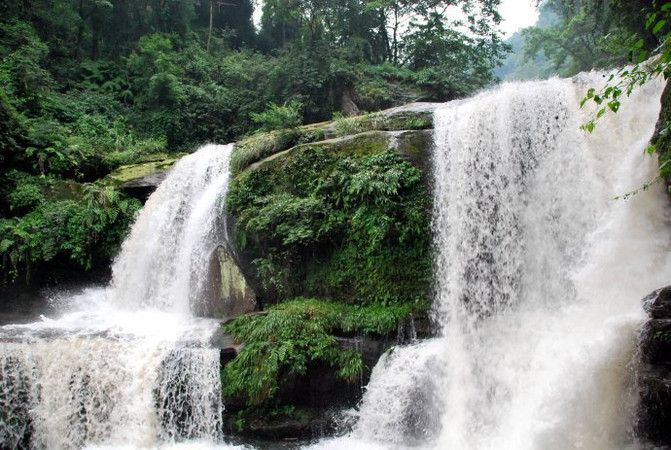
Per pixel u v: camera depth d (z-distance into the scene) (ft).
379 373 29.45
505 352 27.32
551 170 31.07
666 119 25.31
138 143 62.03
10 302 42.83
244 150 43.47
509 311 30.27
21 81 59.72
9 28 65.41
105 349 30.40
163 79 71.72
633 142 28.86
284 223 35.35
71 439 28.89
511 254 31.14
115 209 47.83
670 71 18.51
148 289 42.98
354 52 85.40
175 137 72.28
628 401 20.75
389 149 35.24
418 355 28.89
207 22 110.22
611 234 27.37
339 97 78.18
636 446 20.66
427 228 33.24
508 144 32.73
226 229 39.45
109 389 29.40
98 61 80.07
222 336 32.30
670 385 18.65
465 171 34.17
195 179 46.32
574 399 22.13
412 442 26.99
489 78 86.89
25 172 49.98
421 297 32.32
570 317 27.14
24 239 43.80
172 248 43.04
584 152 30.14
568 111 31.37
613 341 21.49
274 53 110.93
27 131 51.57
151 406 28.81
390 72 79.87
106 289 47.32
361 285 33.58
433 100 78.33
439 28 86.43
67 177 52.95
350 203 34.78
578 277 27.84
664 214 25.80
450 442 26.00
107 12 84.53
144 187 50.21
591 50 92.12
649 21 17.66
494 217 32.27
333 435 28.71
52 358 29.96
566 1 76.95
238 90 81.35
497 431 24.94
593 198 29.09
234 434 28.81
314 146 37.81
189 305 39.83
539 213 30.81
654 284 24.76
